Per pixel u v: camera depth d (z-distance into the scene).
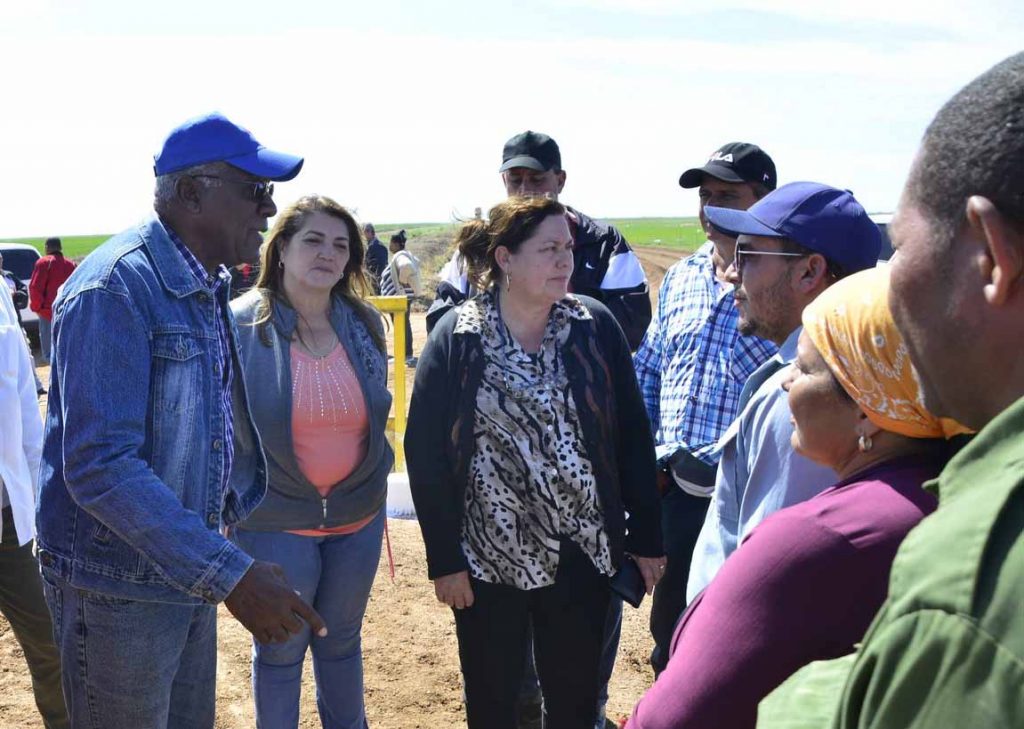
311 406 3.27
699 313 3.48
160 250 2.44
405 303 6.39
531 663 3.70
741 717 1.54
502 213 3.03
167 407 2.41
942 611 0.80
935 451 1.60
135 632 2.46
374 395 3.42
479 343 3.05
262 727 3.34
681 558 3.46
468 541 3.09
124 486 2.26
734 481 2.46
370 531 3.48
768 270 2.52
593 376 3.07
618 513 3.09
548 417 3.01
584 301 3.20
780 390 2.23
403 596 5.31
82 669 2.49
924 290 0.98
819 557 1.50
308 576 3.31
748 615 1.54
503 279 3.10
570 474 3.00
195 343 2.47
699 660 1.59
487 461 3.03
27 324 16.67
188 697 2.79
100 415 2.27
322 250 3.32
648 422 3.23
